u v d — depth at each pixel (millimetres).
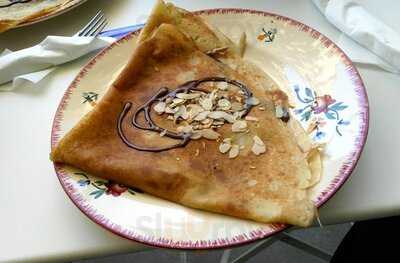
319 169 386
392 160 409
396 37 475
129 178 396
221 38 498
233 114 430
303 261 847
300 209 356
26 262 386
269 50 494
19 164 449
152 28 503
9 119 491
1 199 424
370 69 477
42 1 614
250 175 387
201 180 387
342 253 523
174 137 418
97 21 566
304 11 544
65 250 388
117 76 473
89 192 396
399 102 448
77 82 488
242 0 569
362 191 394
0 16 595
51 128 478
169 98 446
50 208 414
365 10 509
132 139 420
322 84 453
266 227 357
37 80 517
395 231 523
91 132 422
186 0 580
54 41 526
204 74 466
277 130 417
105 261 876
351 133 405
